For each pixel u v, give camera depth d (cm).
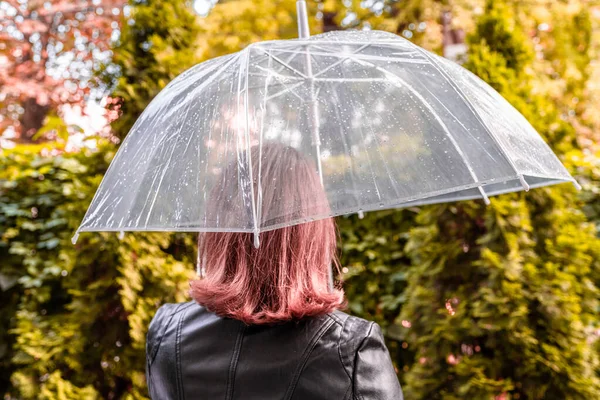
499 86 328
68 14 916
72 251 359
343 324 124
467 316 316
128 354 349
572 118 791
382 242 403
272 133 152
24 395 371
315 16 986
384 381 120
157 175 158
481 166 154
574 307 300
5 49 860
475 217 317
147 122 177
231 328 129
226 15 895
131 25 370
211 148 151
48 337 377
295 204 127
